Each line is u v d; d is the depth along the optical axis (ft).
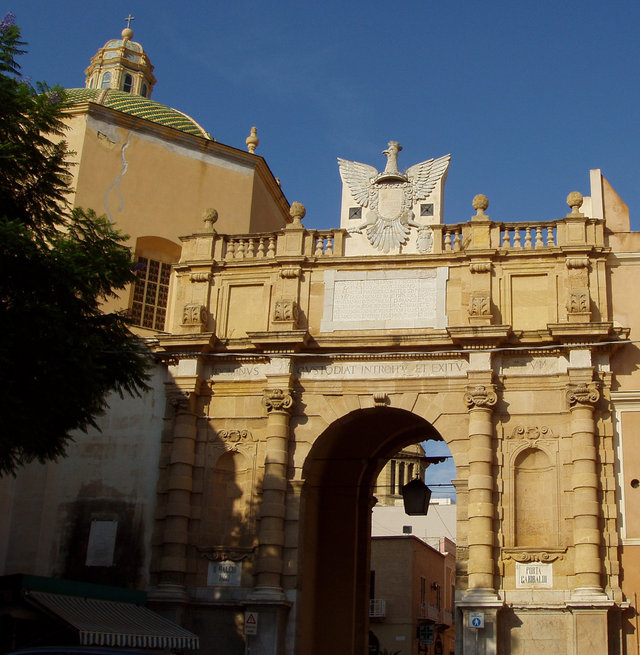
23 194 77.10
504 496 93.86
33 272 69.97
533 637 89.04
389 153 109.09
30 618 79.56
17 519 102.53
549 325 94.58
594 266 99.04
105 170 118.11
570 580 89.97
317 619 108.37
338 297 103.09
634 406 94.58
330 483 113.80
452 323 99.86
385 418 109.81
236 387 102.89
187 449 100.89
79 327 72.74
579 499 90.99
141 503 100.99
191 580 97.45
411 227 105.29
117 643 79.71
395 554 190.70
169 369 104.47
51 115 76.89
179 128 128.88
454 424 96.84
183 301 107.14
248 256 107.86
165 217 120.47
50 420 73.05
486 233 101.60
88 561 100.01
